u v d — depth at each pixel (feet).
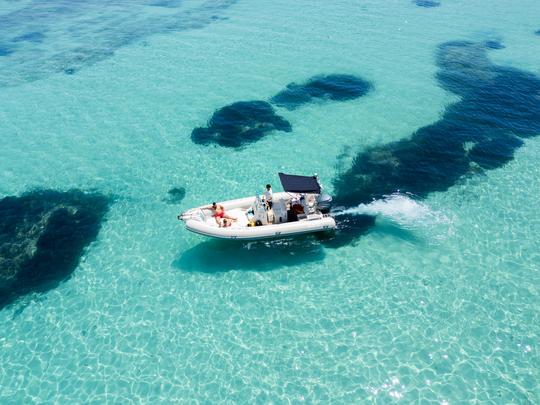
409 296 42.01
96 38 113.80
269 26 117.29
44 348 38.58
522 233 48.91
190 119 74.02
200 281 44.73
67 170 62.59
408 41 104.73
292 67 91.56
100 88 85.76
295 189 46.26
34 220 53.57
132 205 55.93
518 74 87.35
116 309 42.11
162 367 36.63
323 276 44.68
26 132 71.87
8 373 36.52
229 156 64.59
